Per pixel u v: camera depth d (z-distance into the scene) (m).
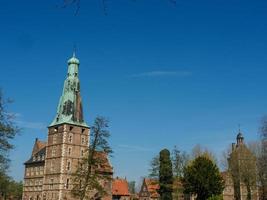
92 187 70.88
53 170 121.56
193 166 88.19
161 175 90.31
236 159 106.44
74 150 122.12
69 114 124.81
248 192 104.50
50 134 126.69
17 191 147.25
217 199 81.44
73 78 128.62
